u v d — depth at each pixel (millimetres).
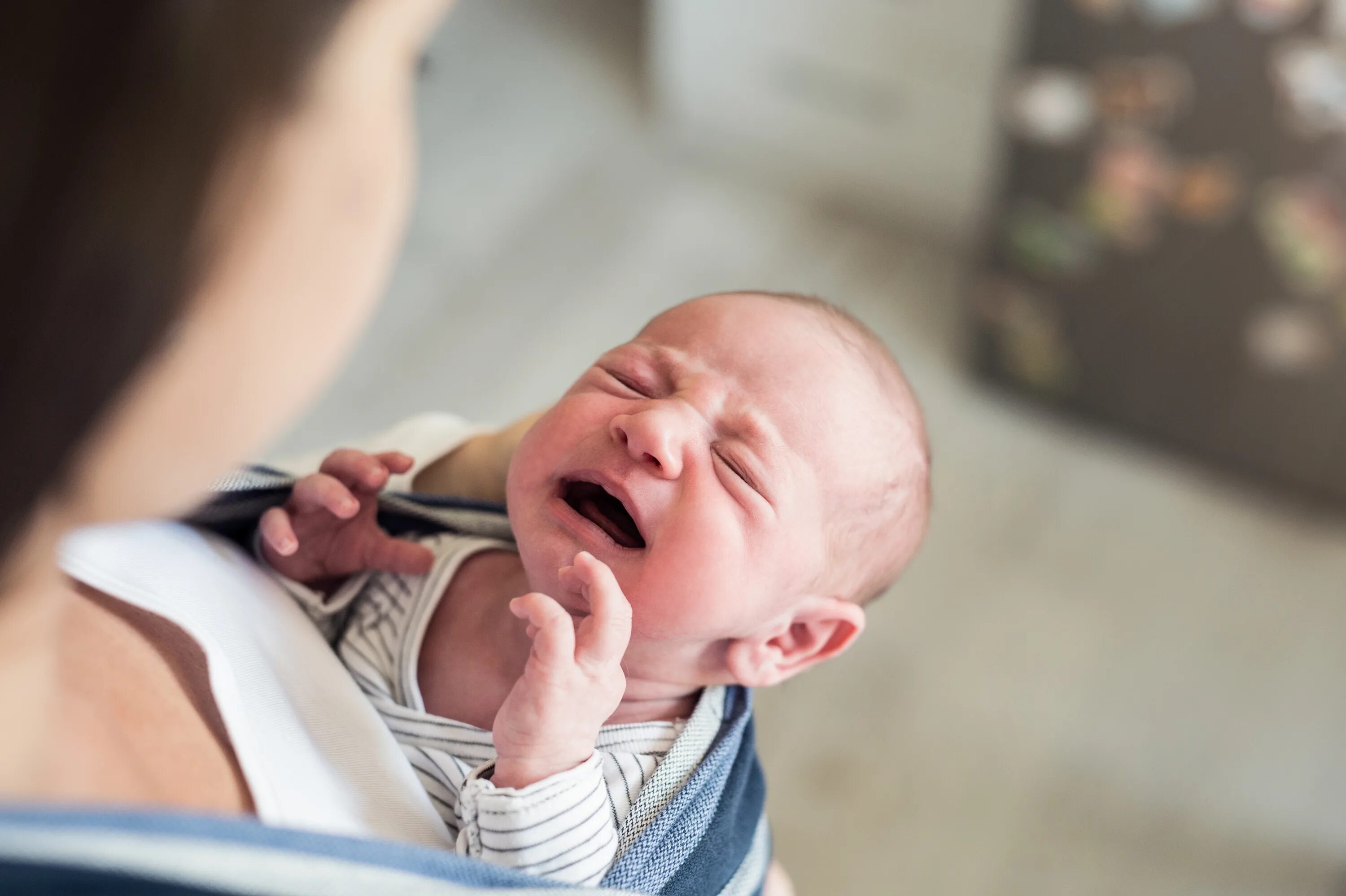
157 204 238
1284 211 1735
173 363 266
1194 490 2090
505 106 2693
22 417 248
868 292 2375
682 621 747
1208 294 1880
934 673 1854
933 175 2377
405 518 808
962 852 1684
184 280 248
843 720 1806
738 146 2586
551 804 603
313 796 520
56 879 332
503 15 2877
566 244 2432
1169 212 1836
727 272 2400
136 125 234
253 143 252
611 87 2742
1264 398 1943
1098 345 2041
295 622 629
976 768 1764
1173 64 1711
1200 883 1659
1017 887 1653
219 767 491
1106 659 1873
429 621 765
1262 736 1797
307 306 288
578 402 787
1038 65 1834
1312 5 1548
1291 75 1620
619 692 637
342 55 268
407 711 706
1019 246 2020
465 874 439
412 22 292
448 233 2430
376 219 298
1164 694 1835
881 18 2207
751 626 787
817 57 2346
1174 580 1965
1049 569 1976
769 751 1774
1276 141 1682
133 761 450
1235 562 1988
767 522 770
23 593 328
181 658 532
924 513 897
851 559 839
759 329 841
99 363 246
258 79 249
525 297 2326
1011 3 2031
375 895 403
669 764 685
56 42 225
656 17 2504
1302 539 2025
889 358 912
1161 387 2029
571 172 2572
